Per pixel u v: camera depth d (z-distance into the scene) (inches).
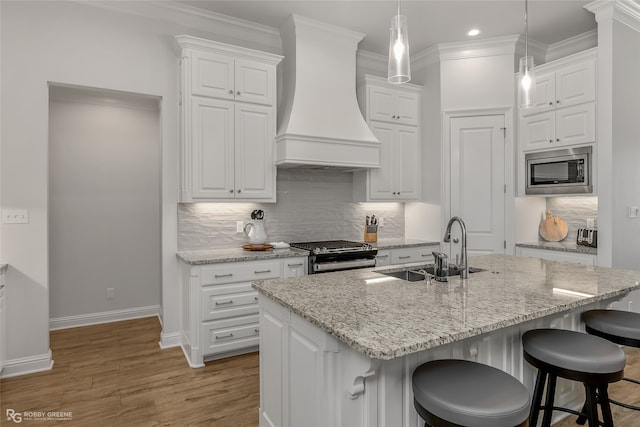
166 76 135.0
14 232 112.3
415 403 53.2
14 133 112.3
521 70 88.6
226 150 132.1
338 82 151.6
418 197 178.7
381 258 155.5
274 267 131.1
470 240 165.3
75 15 120.8
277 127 147.6
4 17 111.4
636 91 140.5
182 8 133.7
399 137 172.9
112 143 168.4
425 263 104.3
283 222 158.6
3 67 111.1
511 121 159.5
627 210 137.3
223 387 105.3
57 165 157.6
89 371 115.6
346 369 56.9
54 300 157.1
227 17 141.4
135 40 130.0
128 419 89.4
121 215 170.6
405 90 174.1
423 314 57.6
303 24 143.3
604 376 59.6
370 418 57.3
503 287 75.1
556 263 102.8
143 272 175.6
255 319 127.8
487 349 71.1
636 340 71.8
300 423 65.7
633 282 79.2
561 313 83.0
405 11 137.7
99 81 124.3
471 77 164.6
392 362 59.5
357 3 132.6
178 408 94.2
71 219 160.4
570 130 143.3
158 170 178.4
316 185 166.2
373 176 165.8
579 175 140.5
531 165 156.8
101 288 166.6
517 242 162.6
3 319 109.5
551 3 132.2
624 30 134.6
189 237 139.6
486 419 45.4
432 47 169.0
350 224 175.0
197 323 118.5
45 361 116.4
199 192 127.7
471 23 147.0
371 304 63.3
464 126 166.1
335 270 139.8
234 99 133.1
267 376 78.6
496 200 161.8
